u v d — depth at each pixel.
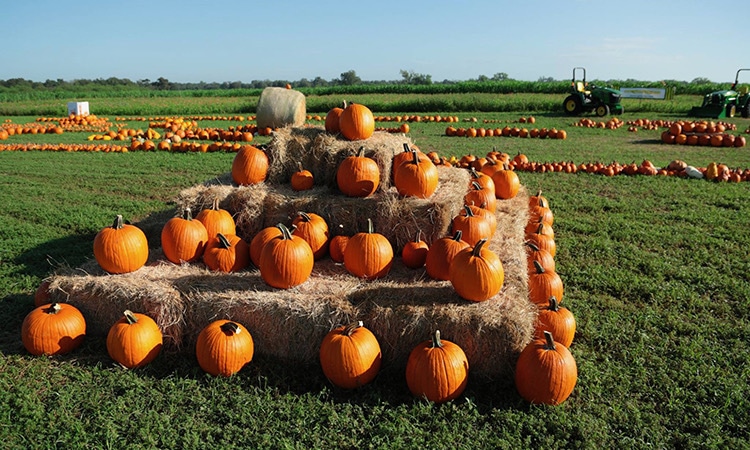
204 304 4.40
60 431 3.47
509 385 4.00
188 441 3.37
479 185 6.64
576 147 15.93
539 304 4.85
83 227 7.83
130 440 3.41
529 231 6.79
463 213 5.66
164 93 54.78
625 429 3.54
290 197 5.68
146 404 3.77
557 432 3.48
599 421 3.58
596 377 4.06
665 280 5.97
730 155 14.55
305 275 4.57
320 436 3.46
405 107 32.56
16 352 4.46
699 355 4.35
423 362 3.75
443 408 3.70
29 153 15.62
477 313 3.99
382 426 3.49
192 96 52.62
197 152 15.43
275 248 4.48
